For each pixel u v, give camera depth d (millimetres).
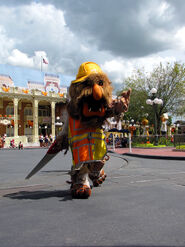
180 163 9219
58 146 3963
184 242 1938
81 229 2264
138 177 5566
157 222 2430
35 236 2121
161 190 4027
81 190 3492
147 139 24047
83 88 3549
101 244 1914
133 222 2436
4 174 6996
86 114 3551
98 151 3639
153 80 32750
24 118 46969
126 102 3725
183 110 31547
